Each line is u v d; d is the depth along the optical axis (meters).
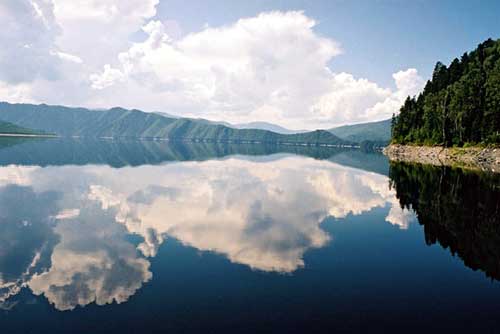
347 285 18.05
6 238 24.77
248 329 13.67
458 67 158.75
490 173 68.62
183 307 15.35
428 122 137.75
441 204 40.22
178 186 51.59
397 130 167.75
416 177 65.62
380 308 15.62
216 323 14.07
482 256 23.03
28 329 13.52
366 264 21.22
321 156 166.62
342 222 32.03
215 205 38.53
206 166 88.50
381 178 66.81
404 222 32.06
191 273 19.16
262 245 24.52
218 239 25.69
